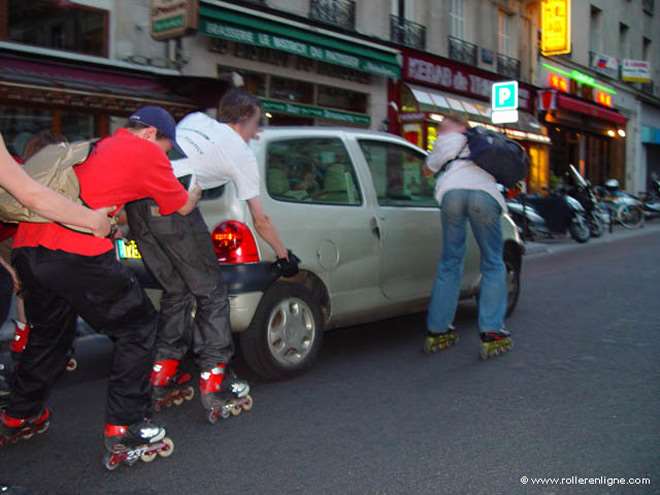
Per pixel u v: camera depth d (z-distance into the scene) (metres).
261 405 4.03
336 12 13.97
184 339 4.02
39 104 9.05
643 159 32.19
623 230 17.36
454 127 5.16
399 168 5.45
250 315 4.10
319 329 4.60
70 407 4.12
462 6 18.70
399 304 5.24
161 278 3.88
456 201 4.94
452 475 3.01
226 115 4.01
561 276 9.12
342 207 4.80
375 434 3.53
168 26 9.91
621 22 29.67
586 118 25.88
